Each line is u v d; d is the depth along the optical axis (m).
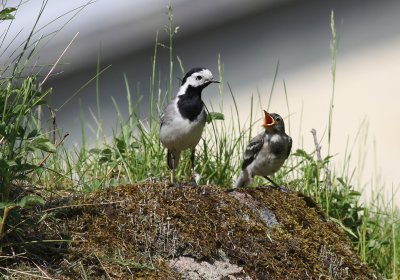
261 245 10.00
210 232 9.73
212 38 21.92
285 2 22.56
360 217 12.73
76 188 11.35
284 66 22.67
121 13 20.98
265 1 22.16
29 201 9.05
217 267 9.47
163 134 11.91
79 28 20.39
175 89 21.11
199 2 21.33
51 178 11.45
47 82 20.20
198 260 9.45
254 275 9.66
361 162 19.48
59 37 20.00
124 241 9.32
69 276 8.74
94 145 15.64
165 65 21.28
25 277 8.56
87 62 20.66
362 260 11.25
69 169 11.82
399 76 22.56
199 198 10.07
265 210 10.64
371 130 21.16
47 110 18.80
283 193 11.20
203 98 21.94
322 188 12.59
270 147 12.30
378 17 23.44
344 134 21.00
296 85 22.55
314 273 10.17
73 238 9.25
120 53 20.97
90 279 8.77
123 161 11.72
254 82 22.34
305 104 22.12
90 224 9.45
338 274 10.43
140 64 21.17
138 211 9.60
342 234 11.20
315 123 21.48
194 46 21.70
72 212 9.56
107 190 9.93
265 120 12.44
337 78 22.66
